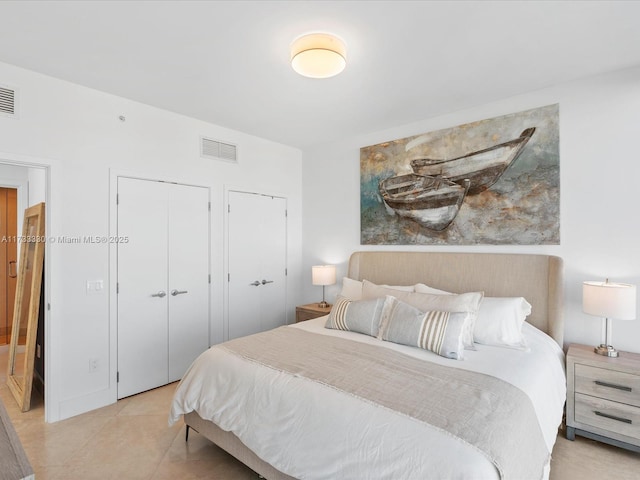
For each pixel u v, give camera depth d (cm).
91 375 279
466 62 238
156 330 321
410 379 178
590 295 233
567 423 236
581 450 225
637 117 245
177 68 246
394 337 246
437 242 340
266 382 184
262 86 275
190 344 347
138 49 221
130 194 303
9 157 240
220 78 261
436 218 340
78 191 272
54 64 241
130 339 304
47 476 199
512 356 219
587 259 263
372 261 377
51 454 220
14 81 243
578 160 266
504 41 213
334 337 259
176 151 334
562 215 273
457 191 326
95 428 252
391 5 179
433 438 131
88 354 278
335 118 347
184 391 219
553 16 189
